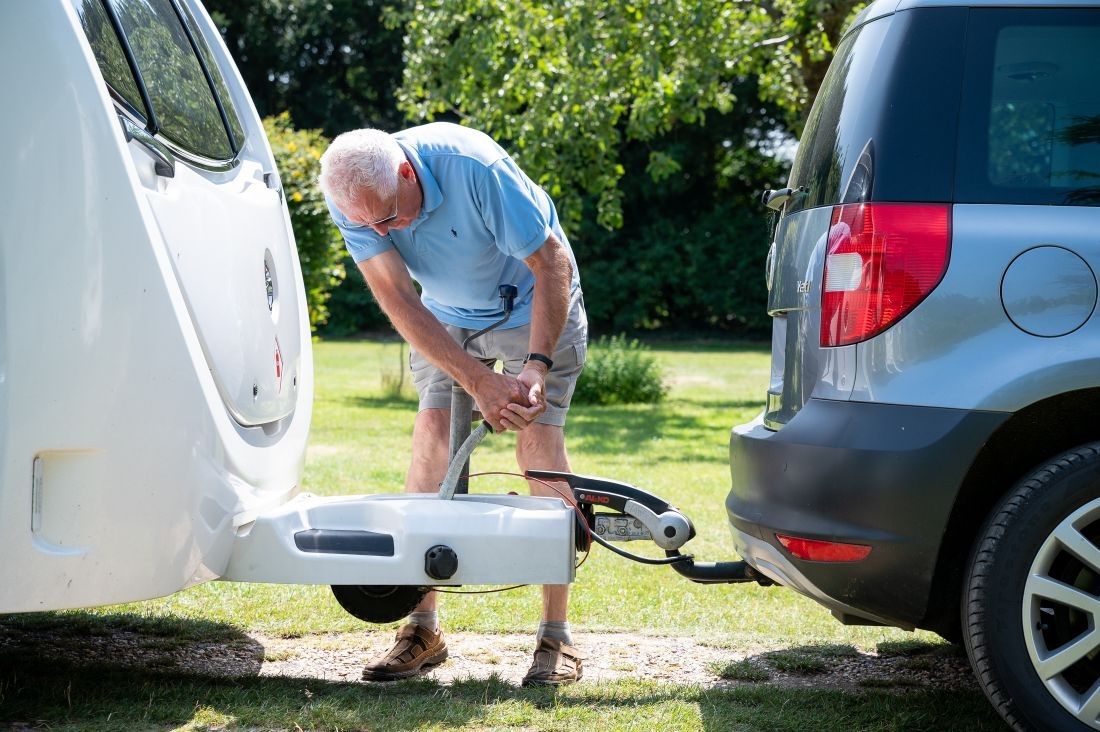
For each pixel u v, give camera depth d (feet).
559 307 10.37
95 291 7.97
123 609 13.23
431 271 10.84
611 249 109.70
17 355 7.81
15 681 9.73
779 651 12.25
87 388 7.93
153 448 8.24
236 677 10.55
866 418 8.56
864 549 8.54
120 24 9.37
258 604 13.71
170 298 8.37
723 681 11.08
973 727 9.40
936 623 8.91
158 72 10.10
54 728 8.59
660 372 51.39
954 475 8.35
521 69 44.88
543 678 10.61
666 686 10.61
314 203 40.24
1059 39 8.94
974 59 8.94
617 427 37.93
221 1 103.19
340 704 9.55
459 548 9.32
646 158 106.32
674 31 44.65
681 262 107.65
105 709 9.15
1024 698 8.33
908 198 8.68
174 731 8.68
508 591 14.96
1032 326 8.39
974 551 8.56
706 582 10.42
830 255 8.89
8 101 7.88
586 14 43.83
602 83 44.21
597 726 9.14
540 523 9.38
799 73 50.60
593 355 50.06
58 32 8.01
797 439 8.86
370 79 110.93
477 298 11.18
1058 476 8.37
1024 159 8.74
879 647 12.48
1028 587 8.36
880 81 9.04
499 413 9.94
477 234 10.44
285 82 108.68
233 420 9.53
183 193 9.30
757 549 9.34
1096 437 8.84
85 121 8.02
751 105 105.81
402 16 52.31
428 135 10.34
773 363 10.59
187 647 11.82
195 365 8.61
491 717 9.27
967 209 8.62
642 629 13.28
